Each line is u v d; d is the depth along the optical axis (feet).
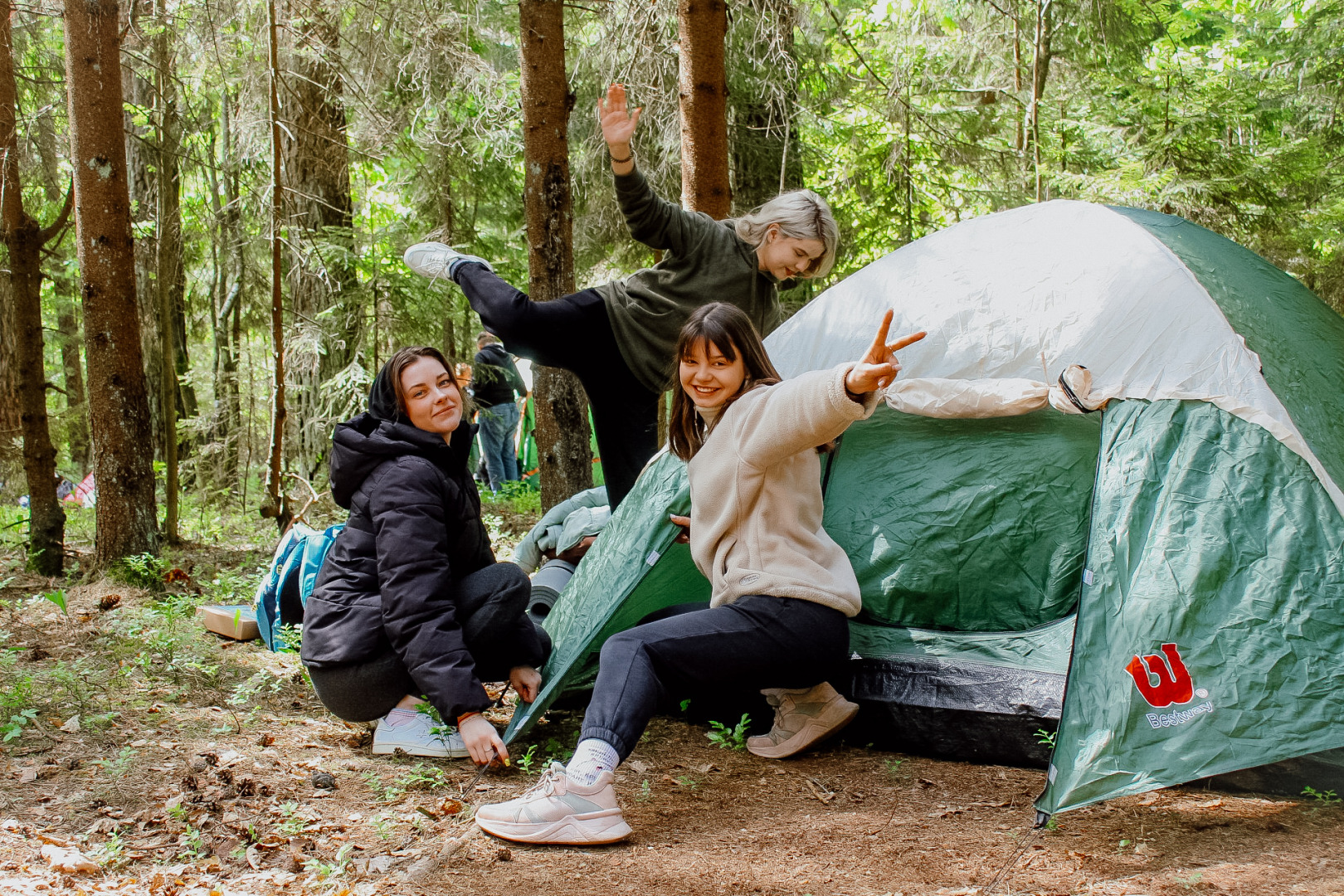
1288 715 8.67
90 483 34.91
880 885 7.86
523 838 8.79
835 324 13.51
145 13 24.31
